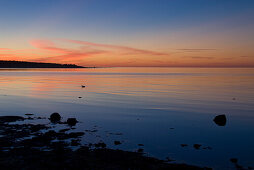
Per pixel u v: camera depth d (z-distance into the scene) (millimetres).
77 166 10516
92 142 14664
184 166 10883
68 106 31609
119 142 14758
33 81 99062
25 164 10633
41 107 30516
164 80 116375
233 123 21578
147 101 37688
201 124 21031
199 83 91125
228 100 39375
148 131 18125
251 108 30953
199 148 14133
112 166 10625
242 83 89188
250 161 12102
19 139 14695
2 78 125625
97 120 22141
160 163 11266
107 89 63094
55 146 13391
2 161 10945
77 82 96625
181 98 42188
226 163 11789
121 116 24391
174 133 17719
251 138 16625
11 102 35219
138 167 10602
